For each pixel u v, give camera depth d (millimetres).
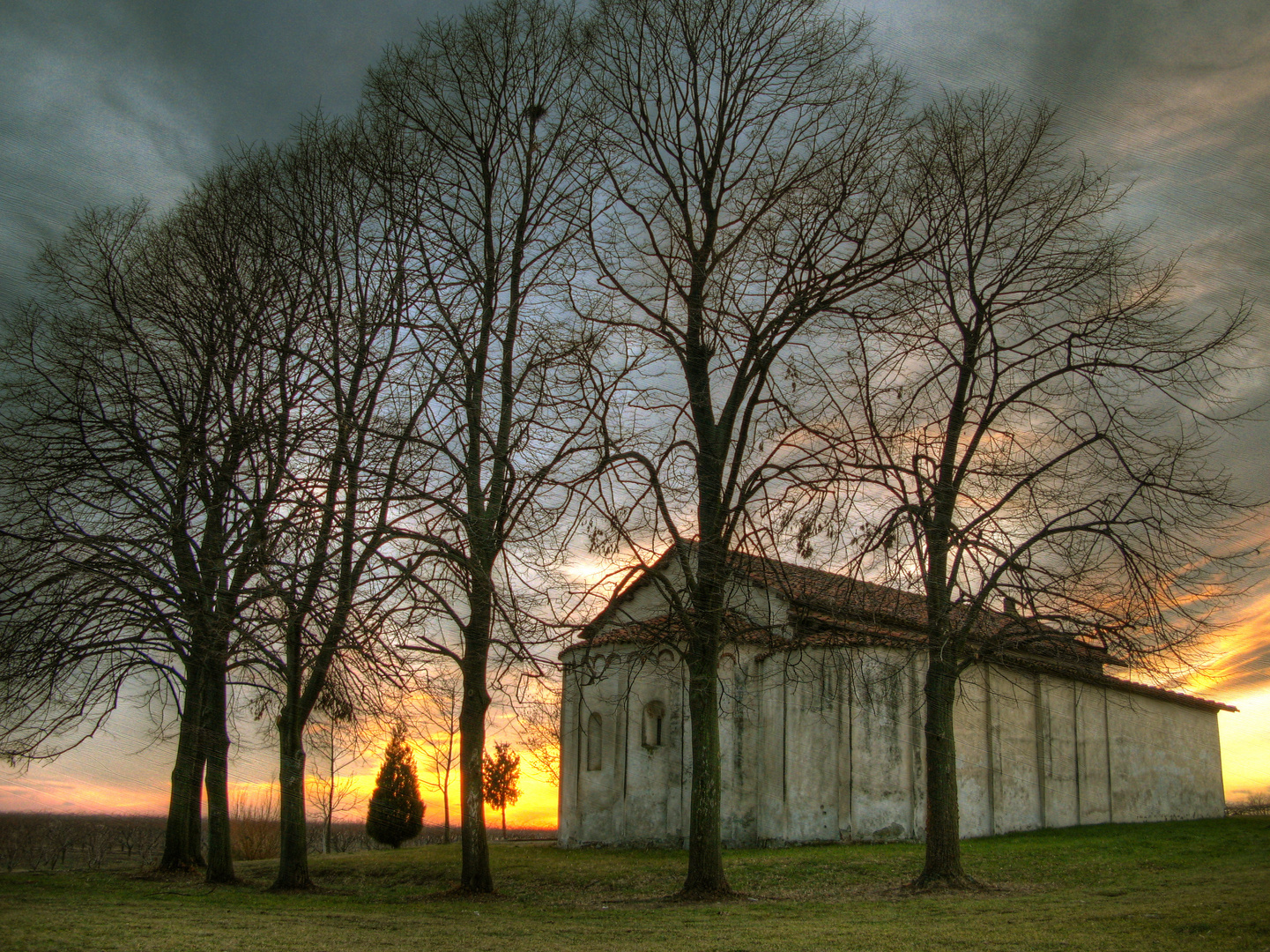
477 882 20109
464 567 17391
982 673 31031
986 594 19016
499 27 21719
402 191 20641
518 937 13680
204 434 19672
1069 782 33594
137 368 22250
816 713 28391
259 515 17250
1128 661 18844
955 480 20062
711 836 19281
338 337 20031
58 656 18828
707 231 20531
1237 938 12094
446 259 20984
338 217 21062
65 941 11844
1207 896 16078
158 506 20578
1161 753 38469
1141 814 36531
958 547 19203
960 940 12773
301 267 20359
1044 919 14531
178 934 12906
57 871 26188
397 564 16609
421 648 18688
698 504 20062
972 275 20438
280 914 16141
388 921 15492
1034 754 32719
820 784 27922
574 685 32344
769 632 20938
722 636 21531
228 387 19844
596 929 14609
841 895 19047
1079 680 31938
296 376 19938
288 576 16172
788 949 12328
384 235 20703
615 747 30719
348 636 16297
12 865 34656
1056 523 19547
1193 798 39562
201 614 17172
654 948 12578
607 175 21109
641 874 22781
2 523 19922
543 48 21797
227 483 18672
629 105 20938
